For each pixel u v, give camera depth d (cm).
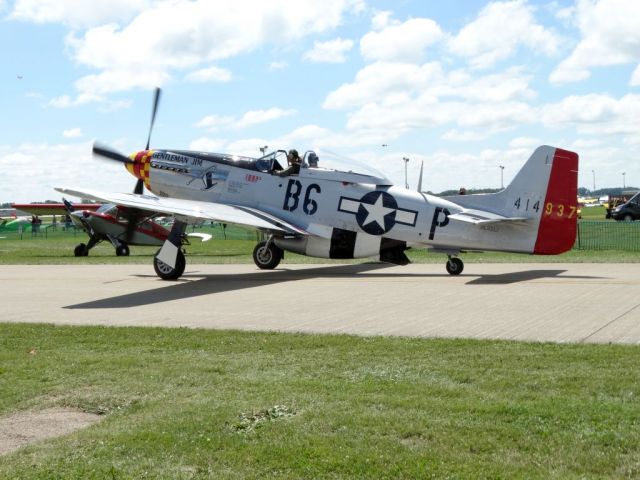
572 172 1581
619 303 1123
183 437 496
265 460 452
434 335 885
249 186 1850
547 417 514
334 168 1773
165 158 1962
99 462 458
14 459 470
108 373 694
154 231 2725
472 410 536
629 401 555
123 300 1299
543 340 828
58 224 6141
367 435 488
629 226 3766
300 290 1414
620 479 411
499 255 2302
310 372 685
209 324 1014
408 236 1691
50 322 1052
